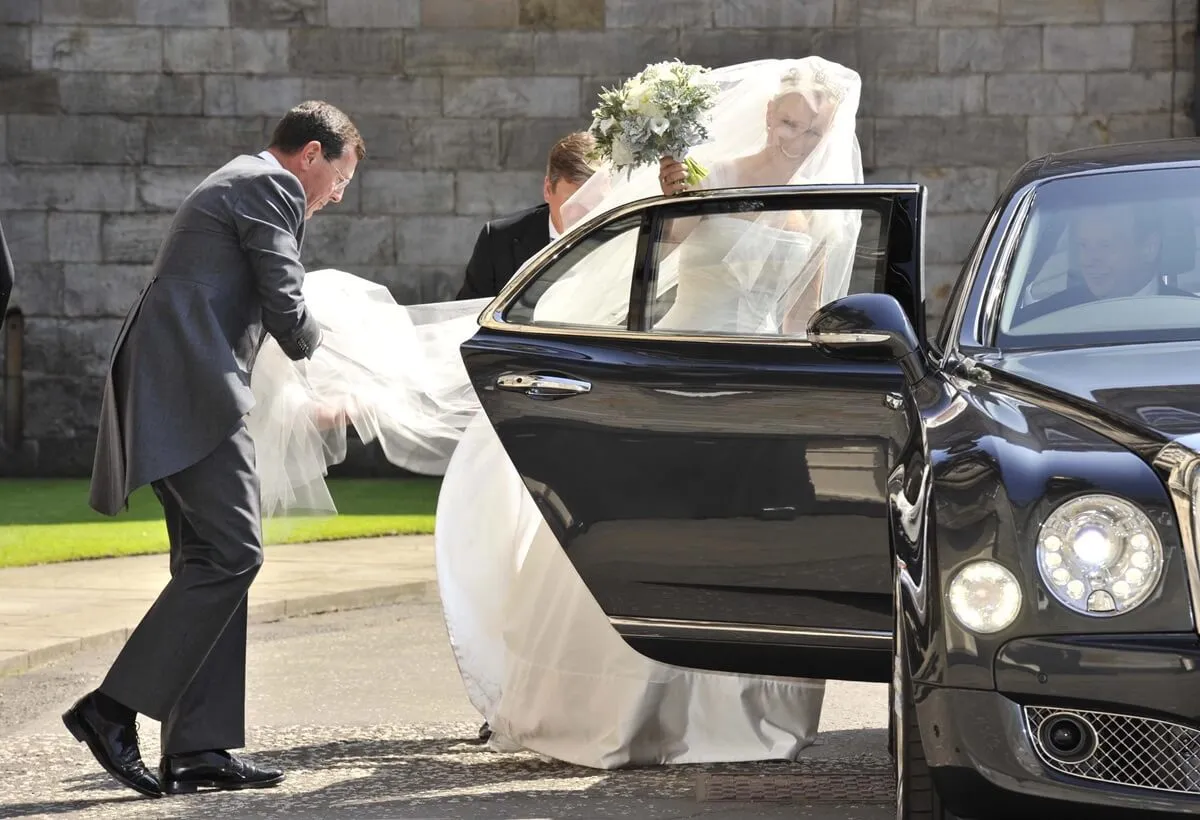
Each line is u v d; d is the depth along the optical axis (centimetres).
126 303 4453
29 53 4419
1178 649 824
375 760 1464
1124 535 841
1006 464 882
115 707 1328
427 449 1577
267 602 2384
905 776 948
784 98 1527
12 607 2341
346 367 1558
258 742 1554
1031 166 1269
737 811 1249
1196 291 1102
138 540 3119
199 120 4431
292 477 1552
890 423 1212
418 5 4409
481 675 1506
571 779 1370
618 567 1298
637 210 1357
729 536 1260
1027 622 848
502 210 4438
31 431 4472
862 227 1320
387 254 4450
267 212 1364
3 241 1460
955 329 1120
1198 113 4303
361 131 4438
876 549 1216
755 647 1266
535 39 4412
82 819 1249
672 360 1291
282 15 4416
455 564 1524
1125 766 848
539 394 1323
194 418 1332
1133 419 890
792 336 1276
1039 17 4331
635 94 1512
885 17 4356
